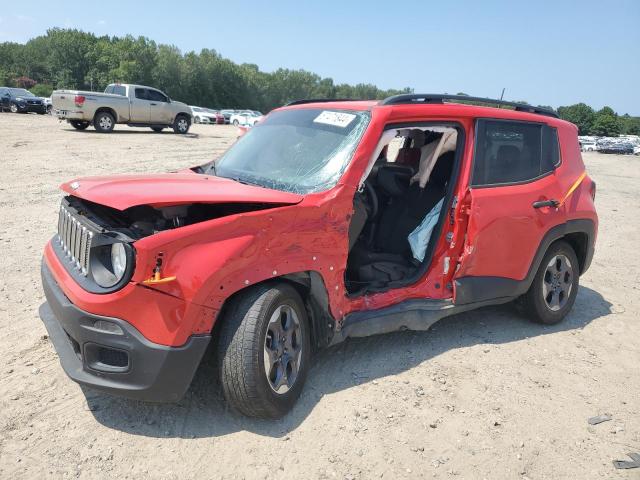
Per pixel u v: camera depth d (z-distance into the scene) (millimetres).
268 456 2936
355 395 3582
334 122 4008
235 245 2939
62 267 3230
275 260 3127
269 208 3166
